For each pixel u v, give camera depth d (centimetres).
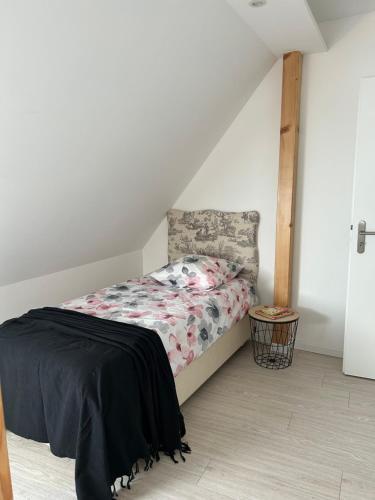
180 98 253
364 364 286
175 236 376
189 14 199
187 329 236
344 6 266
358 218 268
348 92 291
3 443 116
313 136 307
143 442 191
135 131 244
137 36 186
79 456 169
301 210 320
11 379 198
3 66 150
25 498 182
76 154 220
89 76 184
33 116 178
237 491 185
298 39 267
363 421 238
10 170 194
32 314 239
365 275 273
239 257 345
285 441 220
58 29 154
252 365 310
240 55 266
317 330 330
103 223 308
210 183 358
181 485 189
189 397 263
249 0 209
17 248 252
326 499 180
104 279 366
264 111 324
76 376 175
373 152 258
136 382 192
